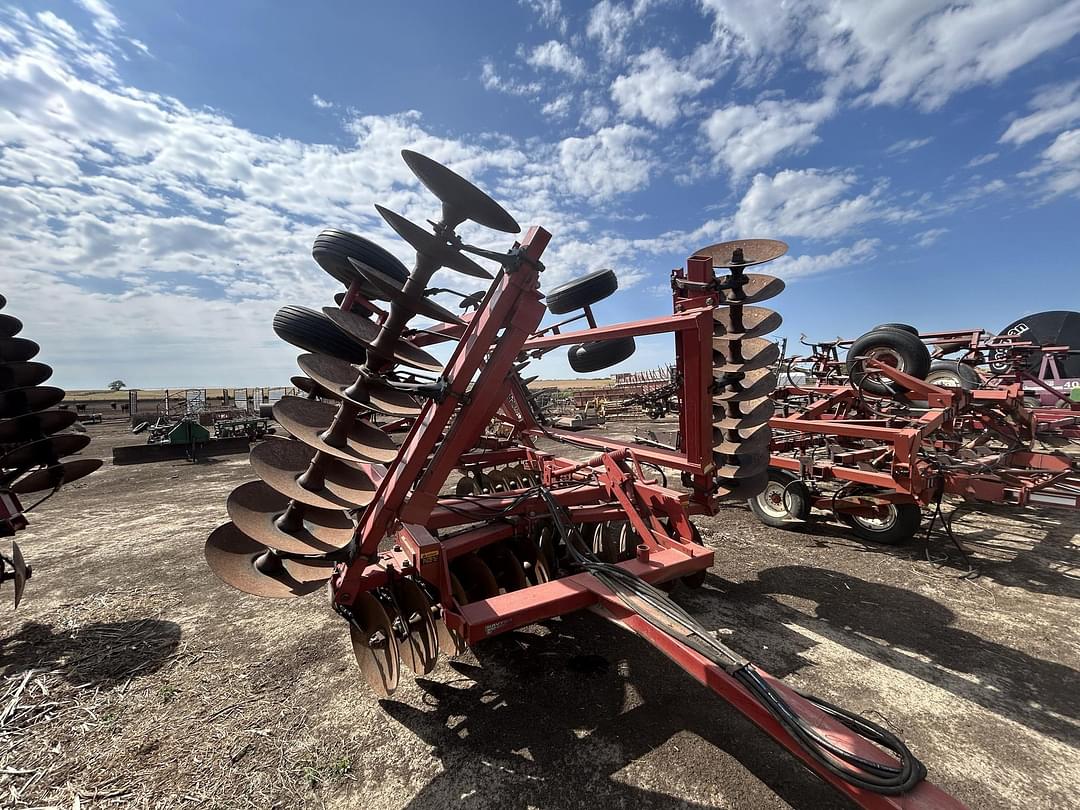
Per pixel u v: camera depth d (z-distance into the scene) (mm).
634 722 2473
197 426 12891
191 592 4172
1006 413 6316
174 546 5461
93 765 2244
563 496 3465
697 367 3100
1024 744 2295
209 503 7605
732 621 3467
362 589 2594
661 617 2184
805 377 8711
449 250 2162
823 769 1510
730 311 3586
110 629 3527
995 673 2840
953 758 2211
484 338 2135
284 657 3137
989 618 3475
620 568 2686
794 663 2955
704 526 5695
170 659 3123
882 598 3805
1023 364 7434
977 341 7523
